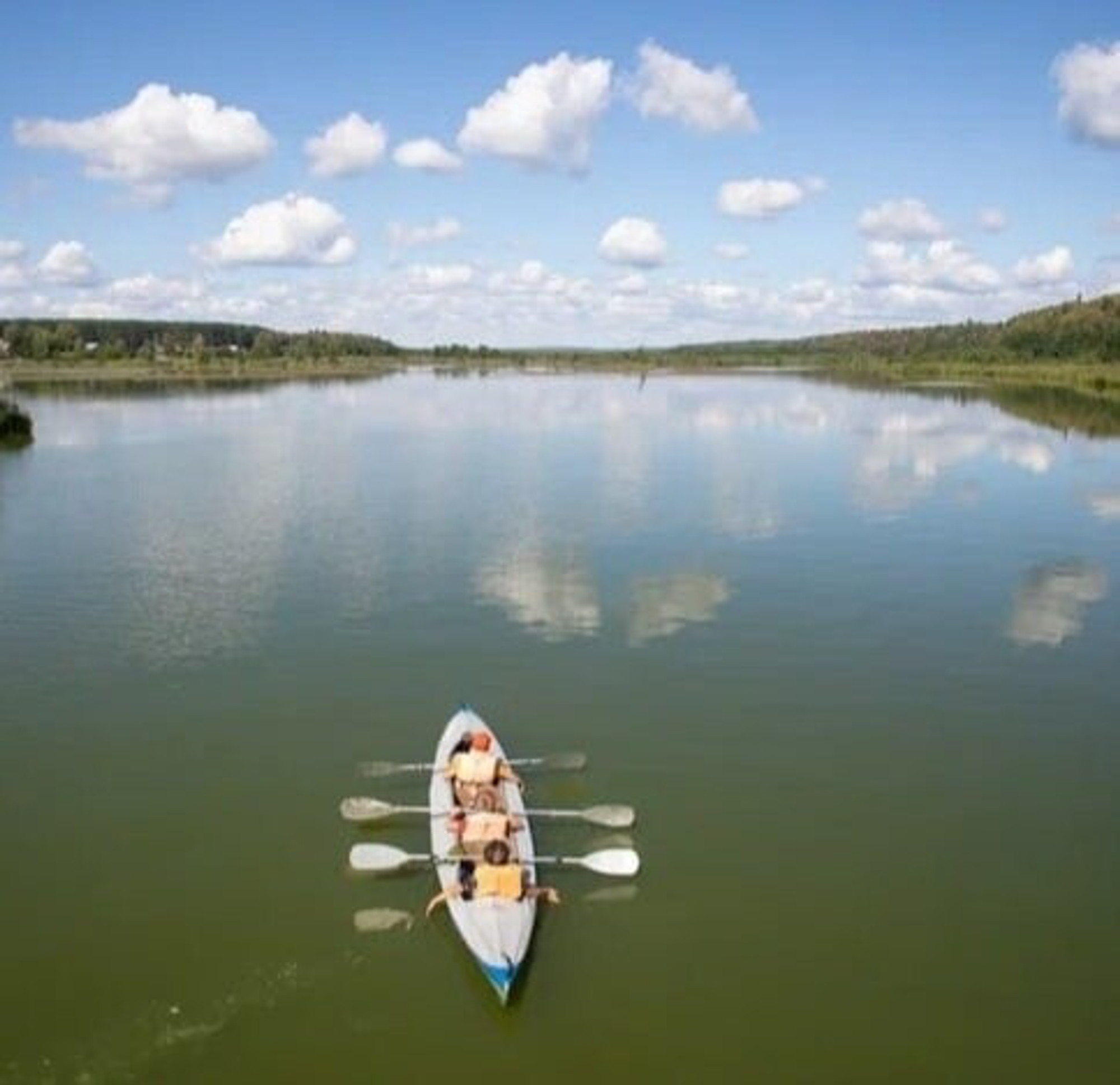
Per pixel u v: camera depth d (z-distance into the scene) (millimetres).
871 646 29641
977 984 15867
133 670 27766
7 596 34125
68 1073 14141
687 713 25156
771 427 87438
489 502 50469
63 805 20812
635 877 18375
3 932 16891
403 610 32656
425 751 23172
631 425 89438
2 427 76000
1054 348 180625
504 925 16234
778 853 19188
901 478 57938
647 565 38000
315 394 133375
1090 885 18297
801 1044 14672
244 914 17344
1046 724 24594
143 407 108688
